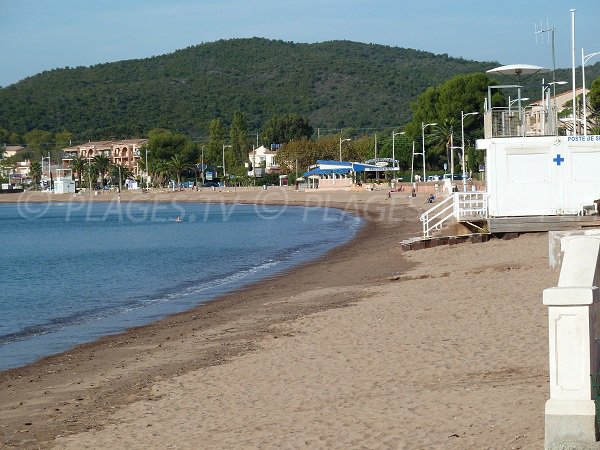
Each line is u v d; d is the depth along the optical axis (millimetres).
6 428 12375
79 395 14375
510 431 9305
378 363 14062
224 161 190750
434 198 80750
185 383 14305
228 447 10203
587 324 7453
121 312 26938
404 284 25000
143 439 11055
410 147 133625
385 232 55938
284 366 14719
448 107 118875
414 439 9539
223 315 23062
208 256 48031
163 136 196750
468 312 18172
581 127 44750
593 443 7441
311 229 68875
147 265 44750
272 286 29812
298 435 10344
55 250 60625
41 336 22906
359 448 9492
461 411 10422
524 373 12141
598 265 8219
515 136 32750
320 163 139000
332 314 20203
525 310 17656
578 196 32094
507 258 28109
